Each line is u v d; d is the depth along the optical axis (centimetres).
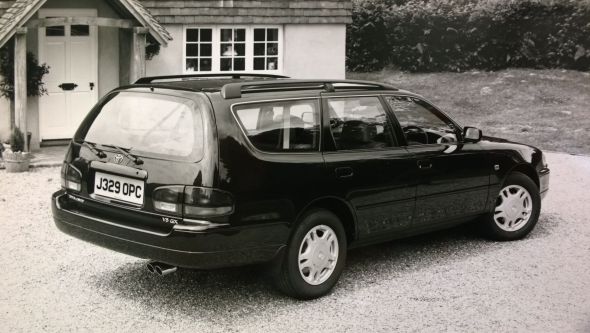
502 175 786
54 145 1423
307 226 612
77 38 1440
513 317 590
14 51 1269
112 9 1463
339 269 642
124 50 1470
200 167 558
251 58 1666
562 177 1207
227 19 1614
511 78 2375
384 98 700
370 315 591
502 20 2453
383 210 675
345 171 638
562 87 2255
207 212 554
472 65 2520
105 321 570
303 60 1716
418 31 2550
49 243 777
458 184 739
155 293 634
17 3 1291
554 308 611
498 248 785
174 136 582
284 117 613
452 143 746
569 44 2419
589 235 845
